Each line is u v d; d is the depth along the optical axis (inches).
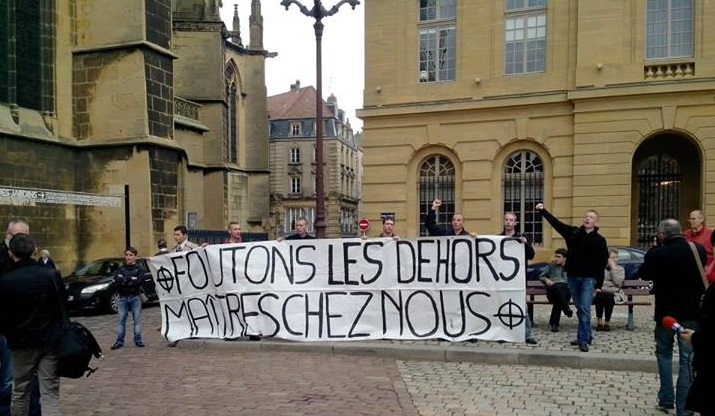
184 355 365.7
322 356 352.5
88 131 776.3
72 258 762.2
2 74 700.7
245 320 387.9
